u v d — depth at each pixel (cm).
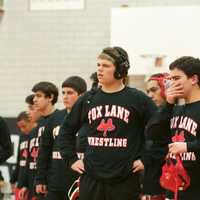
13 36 1923
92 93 806
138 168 770
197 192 707
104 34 1867
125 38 1725
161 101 990
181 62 728
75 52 1886
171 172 716
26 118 1439
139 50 1708
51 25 1905
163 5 1820
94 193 771
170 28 1700
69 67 1889
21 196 1258
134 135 784
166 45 1694
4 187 1788
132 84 1758
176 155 712
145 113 792
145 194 965
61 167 1048
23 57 1919
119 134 773
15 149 1816
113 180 764
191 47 1680
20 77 1917
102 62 783
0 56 1925
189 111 725
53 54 1900
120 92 791
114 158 769
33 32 1916
